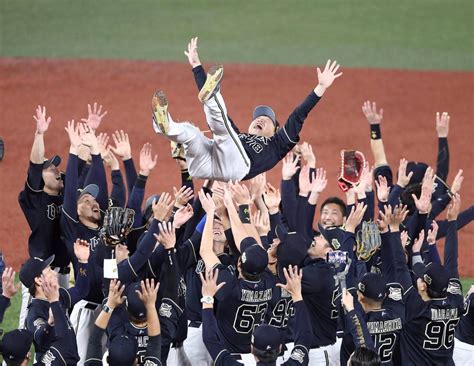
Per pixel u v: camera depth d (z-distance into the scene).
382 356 42.12
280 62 109.75
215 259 41.91
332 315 44.06
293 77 104.75
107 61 107.75
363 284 41.59
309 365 44.22
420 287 43.94
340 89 101.50
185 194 44.66
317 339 44.25
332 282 43.44
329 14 127.62
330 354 44.78
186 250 44.53
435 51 114.69
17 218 70.06
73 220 46.88
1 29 116.19
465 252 66.75
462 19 125.69
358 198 49.31
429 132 91.00
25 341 38.09
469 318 47.62
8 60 106.75
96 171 48.78
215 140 41.19
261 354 38.03
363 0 132.88
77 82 101.06
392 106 97.25
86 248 44.41
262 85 101.94
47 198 49.25
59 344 38.25
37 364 38.66
